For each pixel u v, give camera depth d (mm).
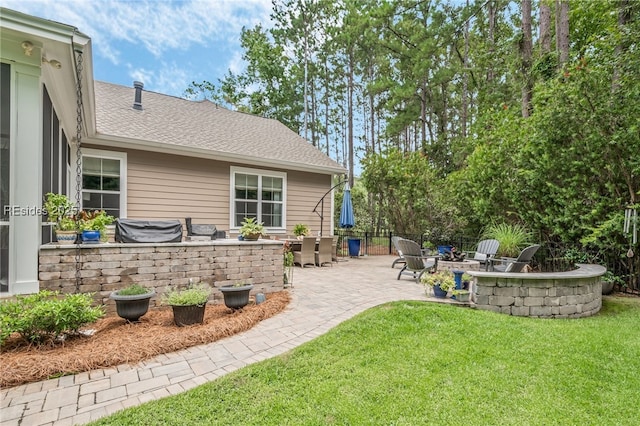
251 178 9484
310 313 4406
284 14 21484
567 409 2402
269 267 5473
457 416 2279
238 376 2688
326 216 11125
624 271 6227
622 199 5703
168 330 3590
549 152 6426
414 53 14547
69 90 4520
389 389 2574
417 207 12172
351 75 22297
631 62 5355
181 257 4602
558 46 9336
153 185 7891
